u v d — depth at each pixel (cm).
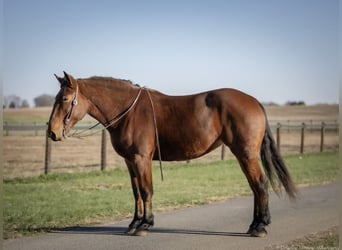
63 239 625
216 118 641
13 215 762
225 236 645
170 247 585
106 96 666
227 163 1650
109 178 1225
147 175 645
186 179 1247
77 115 656
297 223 731
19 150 1917
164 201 919
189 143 645
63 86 652
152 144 650
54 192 1004
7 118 5038
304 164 1656
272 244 598
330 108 7806
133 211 820
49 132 642
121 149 661
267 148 657
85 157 1745
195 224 723
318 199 970
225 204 900
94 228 695
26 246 586
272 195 1033
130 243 605
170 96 678
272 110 7444
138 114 656
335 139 2952
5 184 1096
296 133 3400
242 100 643
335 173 1408
